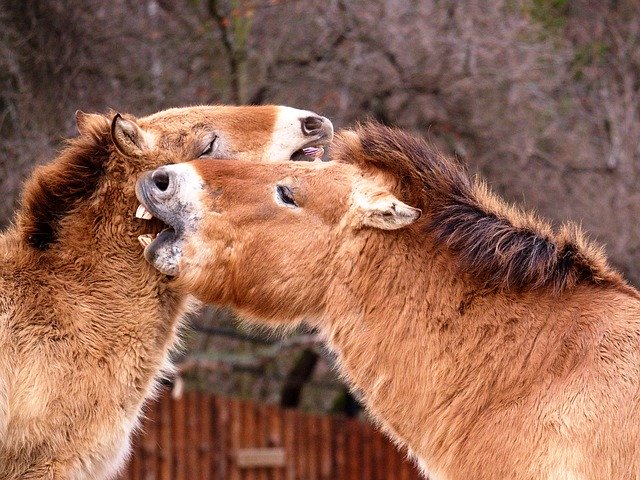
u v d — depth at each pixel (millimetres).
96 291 12992
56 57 24781
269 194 10992
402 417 10703
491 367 10289
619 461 9414
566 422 9680
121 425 13000
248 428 27953
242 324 11422
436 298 10602
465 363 10398
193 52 28562
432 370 10500
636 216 28984
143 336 13164
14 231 13609
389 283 10711
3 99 24391
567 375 9930
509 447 9906
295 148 13977
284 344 28125
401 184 10992
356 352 10828
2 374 12219
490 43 29344
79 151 13289
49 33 24781
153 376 13398
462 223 10664
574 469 9500
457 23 29625
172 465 27000
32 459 12406
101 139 13289
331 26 29109
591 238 28312
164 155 13320
